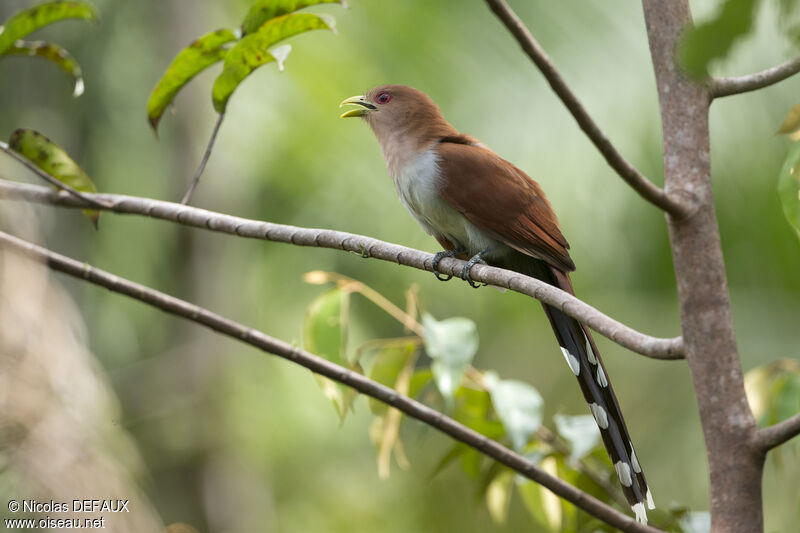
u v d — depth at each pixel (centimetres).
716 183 1302
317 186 1385
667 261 1388
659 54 409
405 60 1289
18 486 426
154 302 536
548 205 670
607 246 1296
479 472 609
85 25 1287
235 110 1320
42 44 599
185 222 554
